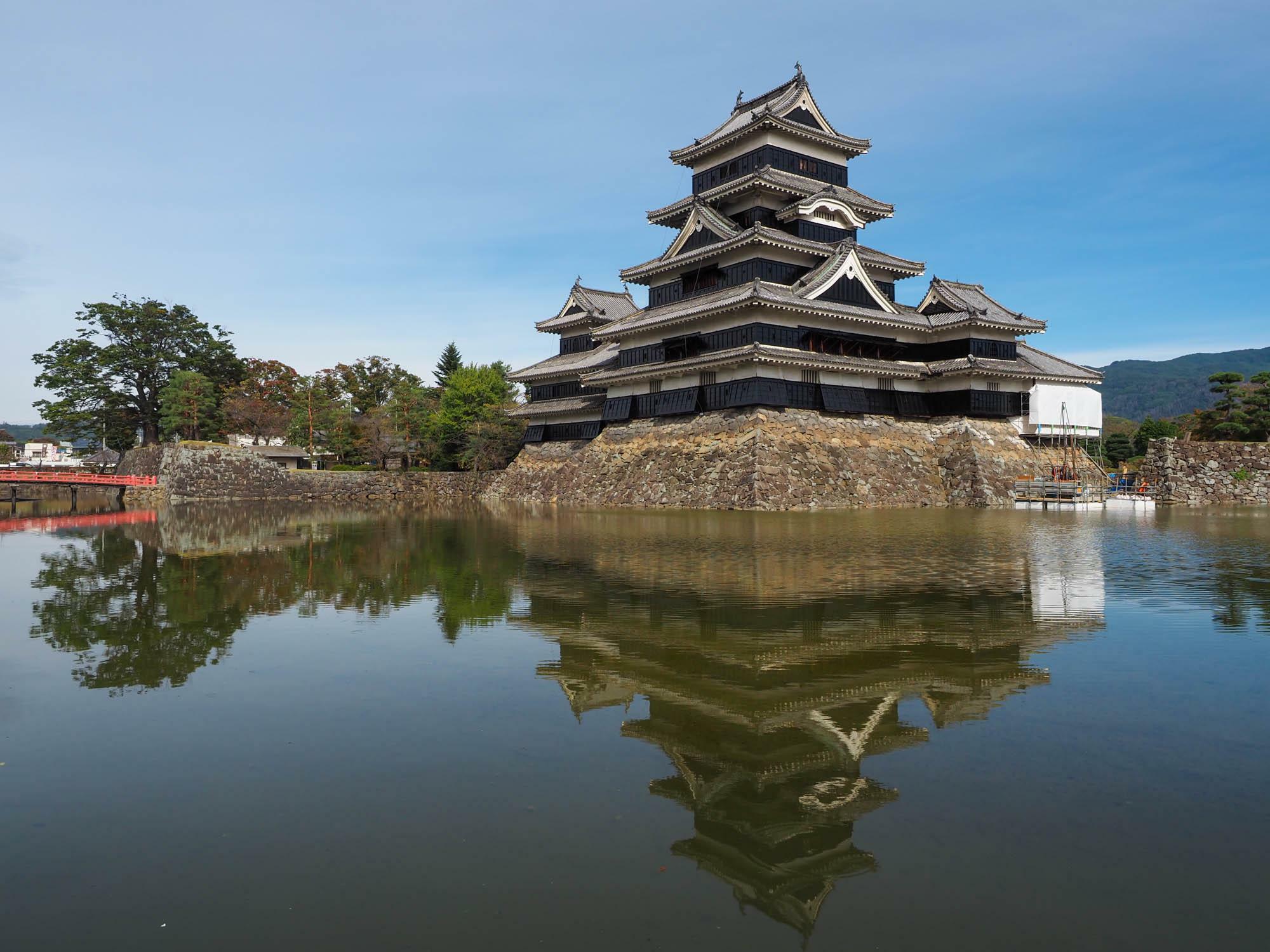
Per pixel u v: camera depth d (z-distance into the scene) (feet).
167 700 29.68
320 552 81.82
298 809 20.33
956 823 18.98
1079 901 15.52
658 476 155.94
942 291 175.42
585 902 15.96
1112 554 68.18
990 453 157.99
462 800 20.76
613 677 32.17
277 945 14.48
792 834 18.70
